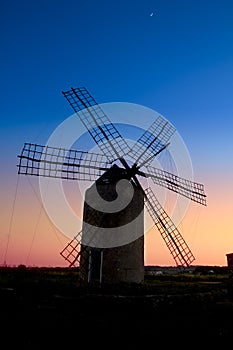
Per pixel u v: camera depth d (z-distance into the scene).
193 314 13.62
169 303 13.52
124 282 17.14
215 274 31.30
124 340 11.00
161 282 20.12
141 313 12.68
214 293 16.19
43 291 13.66
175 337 11.38
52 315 11.95
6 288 13.91
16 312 12.15
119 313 12.45
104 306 12.55
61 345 10.40
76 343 10.62
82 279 17.95
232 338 11.34
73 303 12.42
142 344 10.76
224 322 12.96
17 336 10.66
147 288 15.70
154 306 13.02
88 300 12.59
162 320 12.64
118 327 11.74
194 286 18.05
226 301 16.08
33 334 10.91
